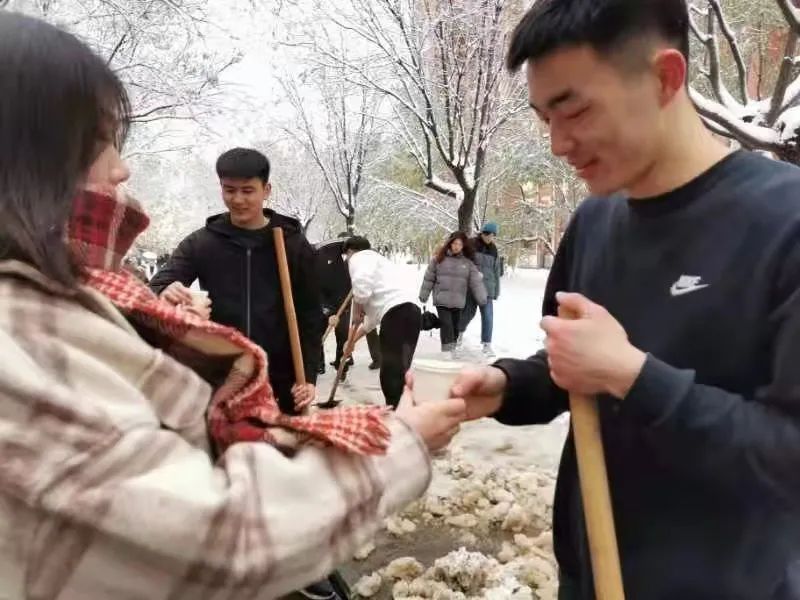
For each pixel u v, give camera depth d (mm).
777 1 4906
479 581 2746
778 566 1031
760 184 1036
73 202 856
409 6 9594
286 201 19109
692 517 1071
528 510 3436
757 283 999
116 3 6875
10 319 755
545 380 1361
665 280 1103
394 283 4848
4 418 692
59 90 826
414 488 917
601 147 1039
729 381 1040
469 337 10422
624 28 984
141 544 698
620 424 1136
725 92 5785
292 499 810
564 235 1422
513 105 10055
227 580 730
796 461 932
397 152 14094
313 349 2896
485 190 14586
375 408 979
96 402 746
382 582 2854
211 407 939
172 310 935
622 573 1142
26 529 690
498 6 9188
